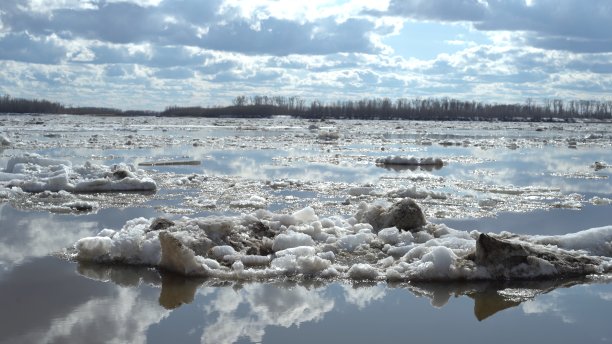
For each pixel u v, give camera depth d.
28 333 7.07
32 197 17.44
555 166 30.66
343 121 147.50
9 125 74.56
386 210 12.72
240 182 21.80
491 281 9.46
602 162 32.16
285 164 29.25
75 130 65.25
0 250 10.78
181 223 11.09
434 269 9.45
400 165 29.91
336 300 8.53
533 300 8.65
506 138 62.91
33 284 8.91
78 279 9.22
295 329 7.39
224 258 10.04
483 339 7.18
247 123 113.50
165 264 9.84
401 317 7.89
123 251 10.20
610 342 7.12
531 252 10.01
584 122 178.00
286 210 15.84
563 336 7.31
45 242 11.48
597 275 9.77
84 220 13.76
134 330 7.25
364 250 10.86
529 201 17.98
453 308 8.27
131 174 20.75
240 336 7.14
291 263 9.72
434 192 18.56
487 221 14.49
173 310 7.99
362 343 7.00
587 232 11.12
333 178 23.80
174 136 56.38
